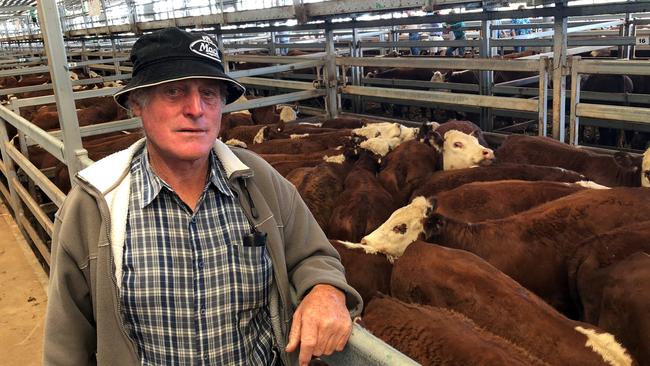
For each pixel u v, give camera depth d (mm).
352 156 4066
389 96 5086
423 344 1907
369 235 2852
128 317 1404
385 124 4402
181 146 1376
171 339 1410
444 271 2324
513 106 4102
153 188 1409
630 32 9391
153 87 1362
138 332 1418
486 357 1756
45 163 5688
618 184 3379
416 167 3756
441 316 2037
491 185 3209
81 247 1397
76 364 1430
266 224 1481
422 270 2395
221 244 1437
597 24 10094
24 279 4926
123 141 5258
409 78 9461
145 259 1387
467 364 1772
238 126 5836
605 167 3477
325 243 1613
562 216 2637
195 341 1417
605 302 2070
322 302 1366
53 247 1451
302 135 4926
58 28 2939
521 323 1990
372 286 2686
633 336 1924
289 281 1552
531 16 4148
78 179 1426
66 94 3002
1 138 5965
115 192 1419
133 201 1423
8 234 6160
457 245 2711
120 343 1407
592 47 8320
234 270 1436
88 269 1405
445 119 8258
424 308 2135
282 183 1588
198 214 1435
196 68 1342
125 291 1378
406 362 1094
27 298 4551
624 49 8633
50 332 1413
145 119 1399
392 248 2799
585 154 3627
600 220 2586
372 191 3375
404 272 2475
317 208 3549
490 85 6027
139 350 1437
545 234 2609
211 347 1428
